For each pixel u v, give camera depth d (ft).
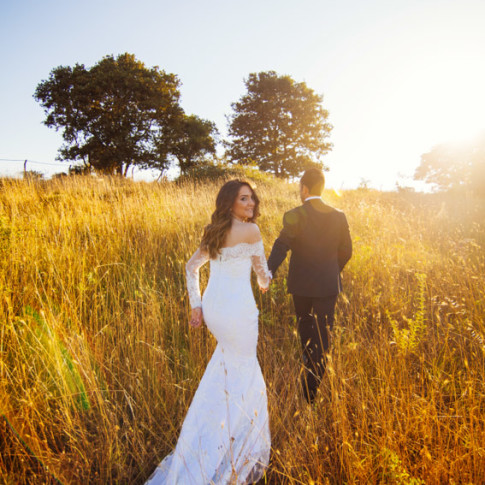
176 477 6.32
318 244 8.77
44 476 6.59
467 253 16.87
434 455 6.46
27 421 7.03
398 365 8.71
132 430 7.35
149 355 9.37
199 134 106.63
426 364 9.22
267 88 118.32
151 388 8.81
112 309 11.95
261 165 117.80
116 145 84.07
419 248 17.75
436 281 13.92
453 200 36.14
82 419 7.97
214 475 6.47
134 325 10.61
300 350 10.21
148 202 21.89
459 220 26.16
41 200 22.17
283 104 117.39
